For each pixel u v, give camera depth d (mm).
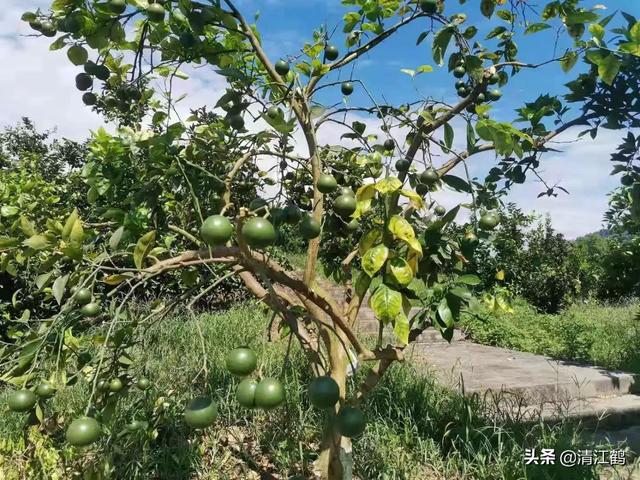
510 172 3205
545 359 6840
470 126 2293
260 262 2006
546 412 4926
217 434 4062
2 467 3309
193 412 1830
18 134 13164
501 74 3238
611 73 2354
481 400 4840
